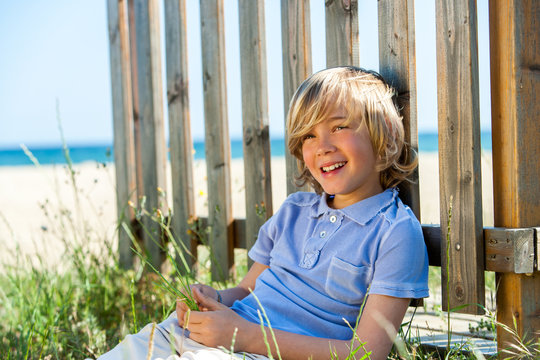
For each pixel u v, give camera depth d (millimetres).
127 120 3236
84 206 7957
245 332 1414
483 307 1590
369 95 1618
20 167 32156
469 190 1629
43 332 2273
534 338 1611
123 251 3256
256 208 2449
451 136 1662
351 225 1584
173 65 2881
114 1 3246
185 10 2828
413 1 1754
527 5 1582
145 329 1469
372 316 1418
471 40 1611
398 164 1686
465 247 1643
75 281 2969
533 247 1593
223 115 2668
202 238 2797
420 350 1762
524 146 1594
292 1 2219
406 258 1449
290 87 2250
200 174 9000
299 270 1605
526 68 1587
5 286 3129
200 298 1509
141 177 3180
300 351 1399
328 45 2053
